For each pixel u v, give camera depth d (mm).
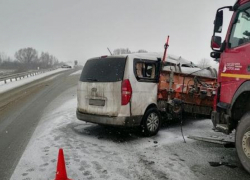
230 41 4660
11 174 4109
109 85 5812
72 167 4223
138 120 5891
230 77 4562
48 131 6684
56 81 27125
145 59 6227
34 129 7215
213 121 5098
